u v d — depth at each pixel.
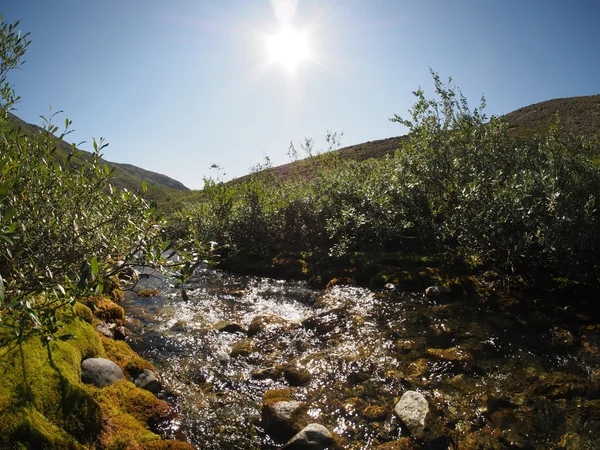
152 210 4.59
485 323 7.96
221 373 6.80
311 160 21.28
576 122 43.50
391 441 4.85
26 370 4.07
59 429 3.81
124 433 4.47
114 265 4.57
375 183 14.38
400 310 9.05
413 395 5.52
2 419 3.39
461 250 10.89
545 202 9.14
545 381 5.79
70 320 5.81
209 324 9.13
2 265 4.11
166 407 5.34
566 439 4.59
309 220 16.47
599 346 6.54
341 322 8.70
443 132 12.45
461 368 6.38
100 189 5.04
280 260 14.81
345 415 5.44
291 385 6.40
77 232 4.39
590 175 10.67
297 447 4.67
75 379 4.61
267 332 8.40
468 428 4.94
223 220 17.81
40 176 4.53
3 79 4.73
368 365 6.74
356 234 14.02
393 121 13.17
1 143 4.30
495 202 9.74
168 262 4.43
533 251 9.69
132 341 7.82
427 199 12.36
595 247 8.68
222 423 5.34
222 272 15.12
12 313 3.49
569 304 8.36
